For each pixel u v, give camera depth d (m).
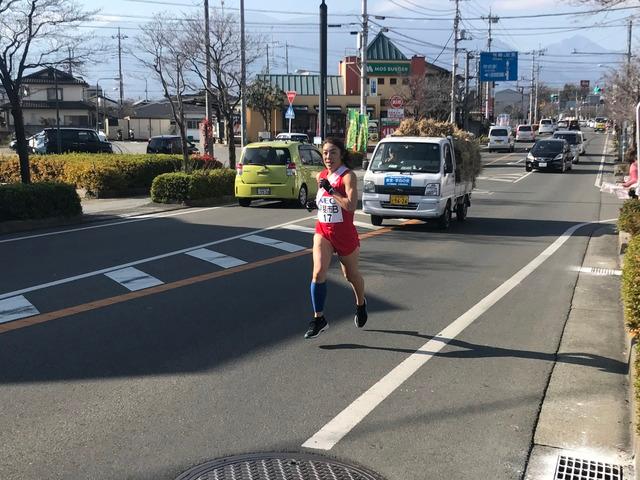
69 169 21.53
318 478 3.79
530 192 23.62
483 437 4.34
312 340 6.36
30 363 5.62
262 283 8.73
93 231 13.33
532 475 3.88
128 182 21.70
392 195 13.85
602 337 6.55
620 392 5.11
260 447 4.17
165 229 13.63
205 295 8.05
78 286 8.44
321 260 6.16
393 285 8.80
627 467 3.97
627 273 5.65
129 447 4.15
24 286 8.40
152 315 7.13
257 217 15.77
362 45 37.41
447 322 7.05
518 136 69.00
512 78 51.84
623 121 44.34
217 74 27.22
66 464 3.93
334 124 63.19
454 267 10.09
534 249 11.88
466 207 16.20
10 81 15.52
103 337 6.35
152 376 5.36
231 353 5.95
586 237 13.41
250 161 17.83
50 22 15.81
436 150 14.10
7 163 23.91
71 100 61.53
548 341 6.42
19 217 13.56
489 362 5.79
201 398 4.93
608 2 10.90
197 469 3.88
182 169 22.48
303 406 4.80
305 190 18.50
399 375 5.45
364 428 4.46
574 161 39.94
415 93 56.72
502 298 8.16
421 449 4.17
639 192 7.14
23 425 4.45
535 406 4.84
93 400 4.88
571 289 8.70
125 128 70.25
